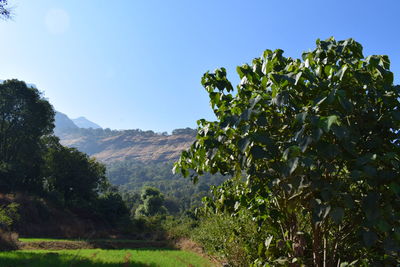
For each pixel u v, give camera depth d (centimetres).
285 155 237
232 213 458
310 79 268
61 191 5994
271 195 354
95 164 6531
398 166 240
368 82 276
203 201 465
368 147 282
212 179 13475
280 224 399
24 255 1783
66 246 2852
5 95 5097
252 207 379
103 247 3044
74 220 5078
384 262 276
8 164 4975
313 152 256
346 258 380
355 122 293
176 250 2848
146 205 8612
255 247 610
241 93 325
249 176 313
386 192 258
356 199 286
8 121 5334
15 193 4647
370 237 250
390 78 289
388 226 237
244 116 263
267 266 386
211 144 320
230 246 876
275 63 338
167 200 11356
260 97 272
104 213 5941
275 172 294
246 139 263
